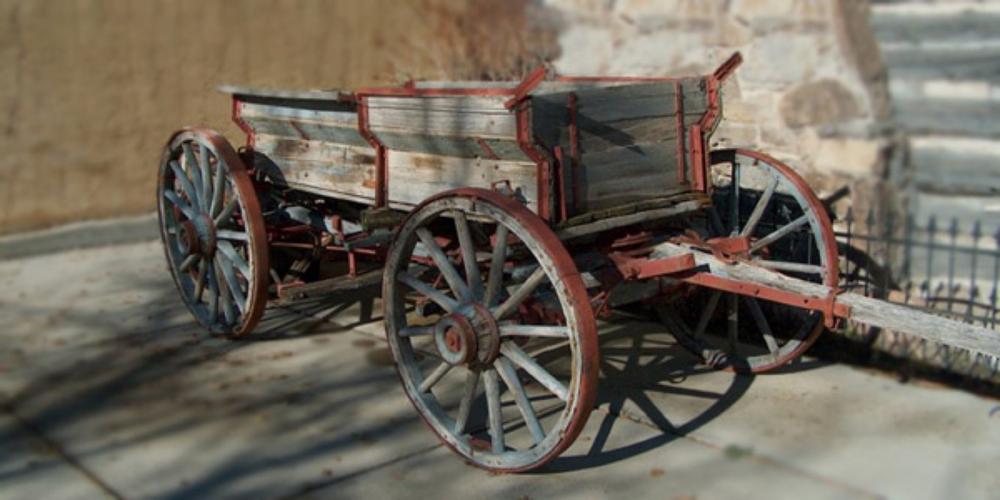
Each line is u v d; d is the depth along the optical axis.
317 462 4.51
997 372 5.07
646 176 4.67
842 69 5.59
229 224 6.03
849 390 5.12
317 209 5.95
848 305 4.14
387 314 4.61
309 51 8.62
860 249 5.61
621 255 4.60
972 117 5.23
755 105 5.97
